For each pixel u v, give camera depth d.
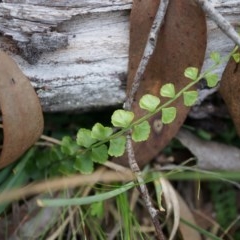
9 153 0.15
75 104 0.16
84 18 0.15
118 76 0.16
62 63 0.15
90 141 0.15
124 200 0.16
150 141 0.16
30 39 0.15
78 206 0.16
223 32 0.15
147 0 0.15
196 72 0.14
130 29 0.15
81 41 0.15
